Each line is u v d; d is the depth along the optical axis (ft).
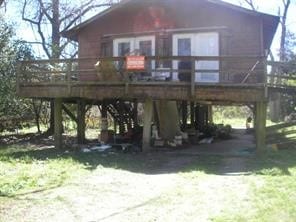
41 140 81.20
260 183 39.50
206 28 66.13
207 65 65.62
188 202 33.73
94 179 42.60
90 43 73.05
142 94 58.03
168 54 67.92
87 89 60.54
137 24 70.13
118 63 69.00
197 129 85.25
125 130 84.48
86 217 30.63
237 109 157.07
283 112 108.17
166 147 64.34
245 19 64.85
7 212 31.76
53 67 77.30
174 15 68.08
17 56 87.71
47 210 32.24
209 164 50.06
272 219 28.96
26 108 93.45
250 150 59.88
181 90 56.85
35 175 43.96
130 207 32.81
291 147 60.29
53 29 114.93
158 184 40.22
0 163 51.90
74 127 99.96
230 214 30.30
